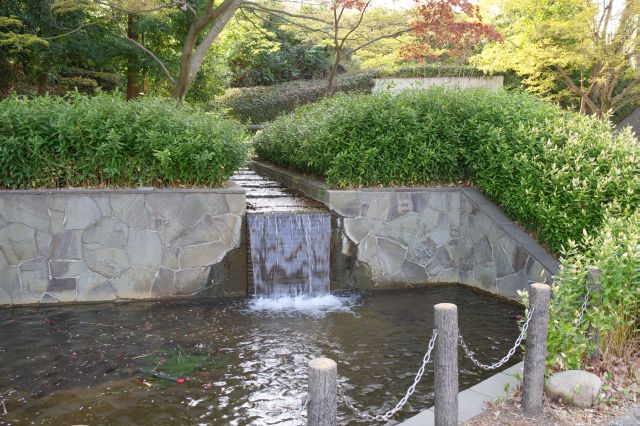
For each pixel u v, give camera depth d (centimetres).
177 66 1502
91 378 455
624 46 1270
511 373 430
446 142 784
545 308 361
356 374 471
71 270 659
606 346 429
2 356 497
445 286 782
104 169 662
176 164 698
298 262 714
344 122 771
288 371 475
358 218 747
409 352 521
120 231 668
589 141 676
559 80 1599
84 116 668
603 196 609
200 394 430
